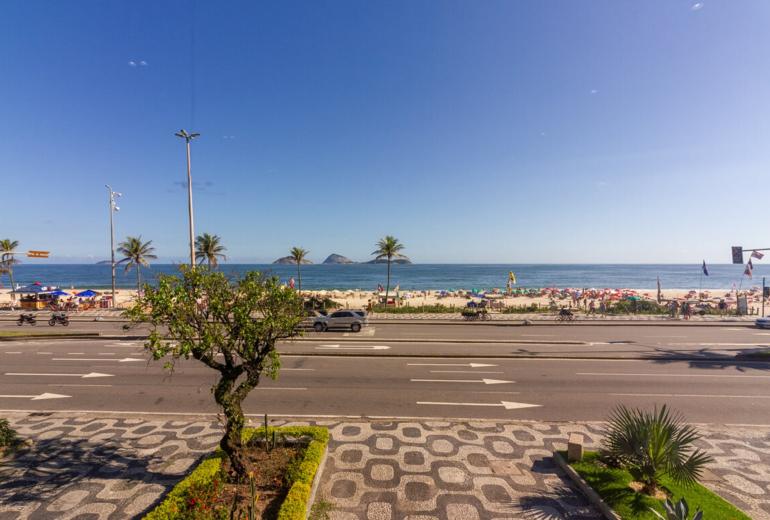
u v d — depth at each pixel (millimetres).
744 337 26859
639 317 37062
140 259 51188
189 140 27828
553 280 144750
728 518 7148
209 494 7156
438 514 7668
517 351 21969
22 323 32781
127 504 7992
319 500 8070
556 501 8117
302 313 9570
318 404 13750
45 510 7777
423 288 110188
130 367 18938
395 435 11188
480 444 10664
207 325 8234
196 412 13133
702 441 10891
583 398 14422
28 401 14242
